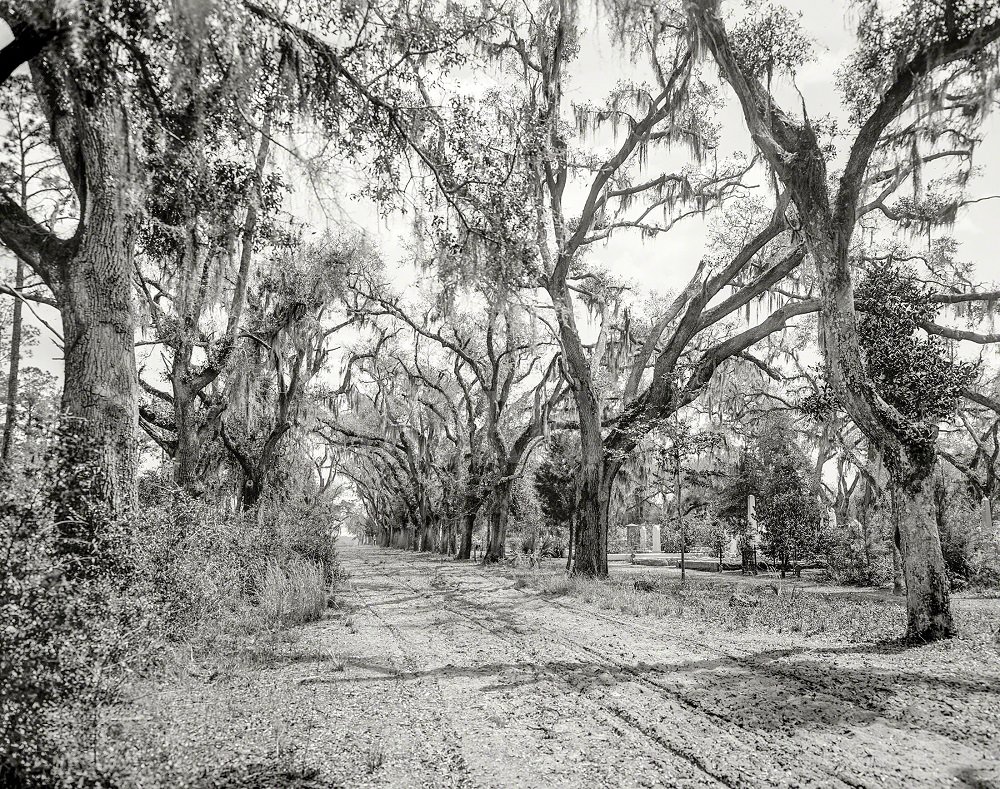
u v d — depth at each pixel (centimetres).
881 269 1446
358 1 750
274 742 550
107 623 564
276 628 1095
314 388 2762
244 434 2150
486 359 3509
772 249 2198
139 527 818
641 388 3197
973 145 1334
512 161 963
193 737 540
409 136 858
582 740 573
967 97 966
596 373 2545
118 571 709
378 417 4266
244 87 688
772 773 493
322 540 1983
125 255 856
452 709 668
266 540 1587
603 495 2219
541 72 1822
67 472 561
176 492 1149
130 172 752
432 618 1323
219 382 2161
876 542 2120
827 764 509
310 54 751
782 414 2939
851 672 804
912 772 491
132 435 848
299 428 2581
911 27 939
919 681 756
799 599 1548
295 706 657
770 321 1995
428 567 3034
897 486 1039
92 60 664
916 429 1028
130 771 434
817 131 1593
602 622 1254
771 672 812
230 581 1127
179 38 625
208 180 873
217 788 457
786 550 2433
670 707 668
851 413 1073
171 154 802
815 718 625
